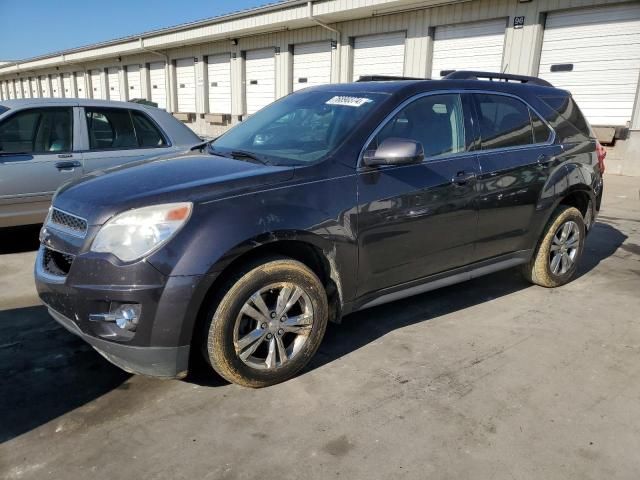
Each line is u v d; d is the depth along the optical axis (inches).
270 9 676.1
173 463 93.8
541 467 94.2
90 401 112.5
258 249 115.5
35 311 159.0
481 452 97.9
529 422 107.2
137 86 1130.0
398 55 601.9
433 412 110.0
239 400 113.6
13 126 212.7
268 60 779.4
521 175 161.6
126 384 119.3
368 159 127.8
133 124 241.8
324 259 123.3
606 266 213.2
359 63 649.6
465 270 156.2
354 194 124.6
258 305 112.3
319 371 125.8
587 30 458.9
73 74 1417.3
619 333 149.5
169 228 102.5
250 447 98.3
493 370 127.4
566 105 186.5
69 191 121.3
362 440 100.7
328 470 92.7
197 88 941.8
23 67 1611.7
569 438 102.4
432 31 564.1
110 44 1101.1
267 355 117.3
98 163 228.2
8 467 92.0
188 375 123.9
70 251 108.0
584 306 169.5
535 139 171.2
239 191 110.8
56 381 120.1
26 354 132.3
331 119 139.6
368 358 132.4
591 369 128.8
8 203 209.5
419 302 170.2
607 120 462.0
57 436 100.7
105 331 104.1
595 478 91.9
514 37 497.4
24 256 218.1
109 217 104.3
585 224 192.1
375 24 612.7
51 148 220.7
